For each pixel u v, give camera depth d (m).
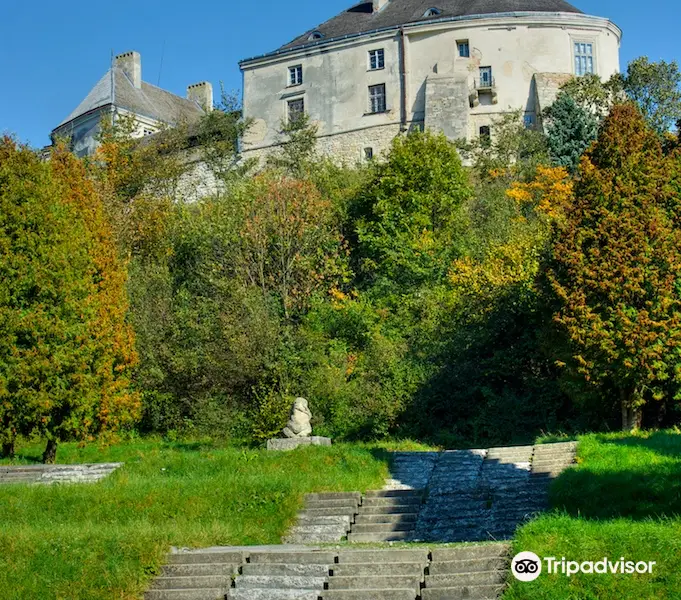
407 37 52.28
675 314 23.92
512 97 50.69
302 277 35.88
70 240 25.50
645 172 25.73
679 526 11.52
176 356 31.61
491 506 16.52
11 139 25.83
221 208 38.78
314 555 12.67
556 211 36.22
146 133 65.88
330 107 53.66
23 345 24.03
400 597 11.32
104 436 25.72
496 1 52.56
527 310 29.84
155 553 13.12
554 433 26.91
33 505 17.59
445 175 40.97
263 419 29.08
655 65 47.59
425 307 32.78
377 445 26.66
